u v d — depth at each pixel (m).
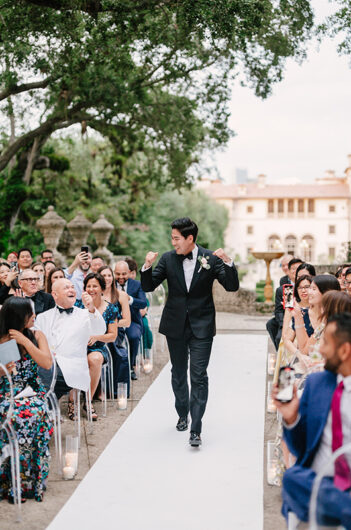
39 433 3.96
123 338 6.96
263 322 13.81
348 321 2.79
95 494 4.03
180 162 17.67
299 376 4.56
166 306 5.23
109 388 6.50
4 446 3.81
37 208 22.94
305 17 11.70
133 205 29.67
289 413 2.95
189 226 5.06
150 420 5.77
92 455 4.84
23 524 3.58
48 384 5.09
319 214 73.62
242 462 4.62
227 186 76.81
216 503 3.88
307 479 2.81
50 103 15.18
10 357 4.07
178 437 5.25
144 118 16.70
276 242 16.58
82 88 14.39
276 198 73.88
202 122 16.83
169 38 11.74
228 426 5.57
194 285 5.09
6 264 6.98
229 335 11.43
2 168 15.99
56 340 5.20
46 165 19.08
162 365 8.52
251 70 14.22
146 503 3.88
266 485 4.18
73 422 5.72
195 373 4.99
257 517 3.66
